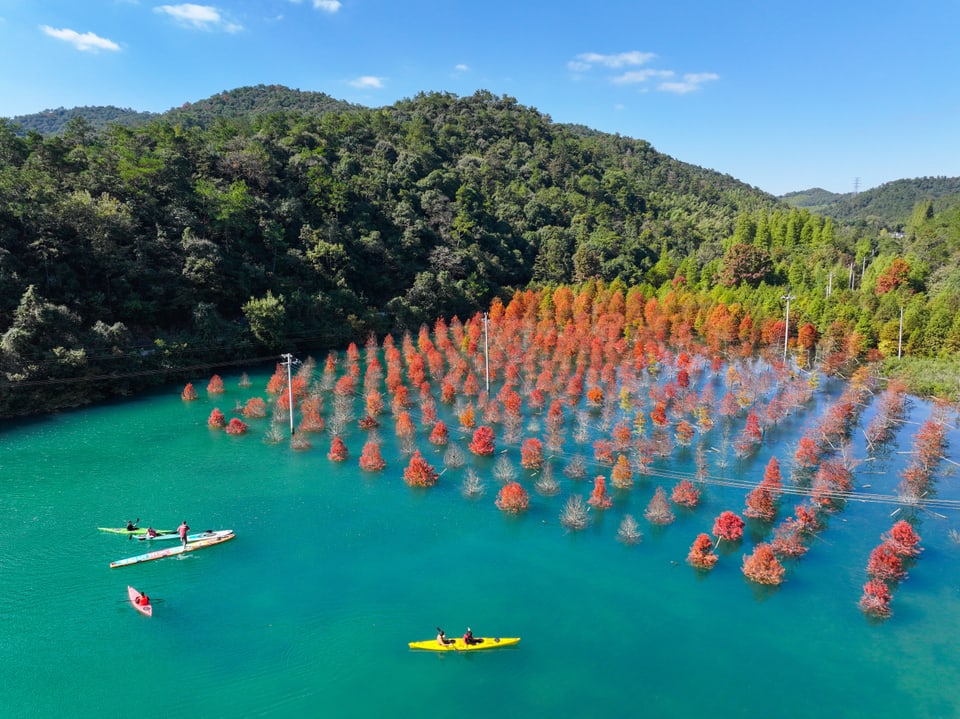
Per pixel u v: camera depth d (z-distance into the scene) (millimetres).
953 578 49406
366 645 40750
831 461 67375
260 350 119625
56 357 86062
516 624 43031
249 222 135000
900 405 84875
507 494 59250
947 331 107750
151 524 56688
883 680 38031
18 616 43250
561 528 56906
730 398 85062
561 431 79438
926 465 66438
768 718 34938
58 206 100562
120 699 35969
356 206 161375
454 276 161000
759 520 58281
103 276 105312
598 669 38719
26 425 82250
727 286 160000
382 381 106312
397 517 58625
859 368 107688
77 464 70062
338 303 135375
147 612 43469
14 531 55000
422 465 65000
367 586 47406
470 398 94562
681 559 51750
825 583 48469
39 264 97625
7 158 115625
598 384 97812
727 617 44062
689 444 76875
